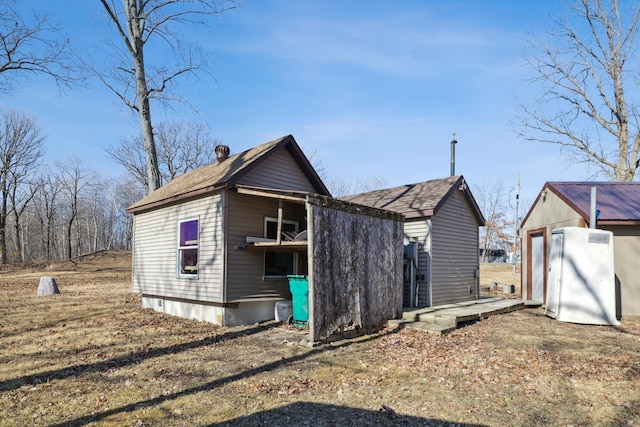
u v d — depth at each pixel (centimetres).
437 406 459
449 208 1333
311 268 728
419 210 1223
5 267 3114
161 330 891
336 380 548
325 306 755
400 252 1002
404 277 1235
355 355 678
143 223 1277
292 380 548
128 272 2739
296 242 827
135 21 1470
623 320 1032
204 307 1016
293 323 955
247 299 983
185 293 1058
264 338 818
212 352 704
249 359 655
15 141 3806
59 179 4572
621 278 1099
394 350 712
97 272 2709
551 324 971
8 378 562
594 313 971
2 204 3778
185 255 1080
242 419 424
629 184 1315
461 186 1366
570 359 647
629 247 1105
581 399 481
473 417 429
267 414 437
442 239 1282
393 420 422
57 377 566
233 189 957
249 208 1013
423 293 1212
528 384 531
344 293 804
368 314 866
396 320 942
